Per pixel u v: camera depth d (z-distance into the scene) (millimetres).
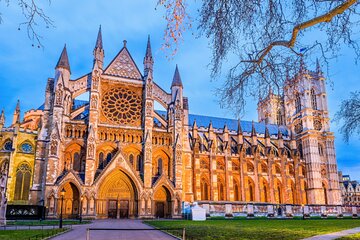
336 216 79375
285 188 105812
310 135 113312
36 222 50625
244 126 122250
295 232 30953
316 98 121000
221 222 52000
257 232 31125
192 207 63750
